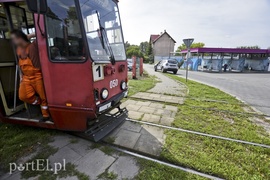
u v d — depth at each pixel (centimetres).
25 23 316
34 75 264
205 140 318
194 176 223
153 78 1244
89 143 296
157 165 242
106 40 292
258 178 224
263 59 2672
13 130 328
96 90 253
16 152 263
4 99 310
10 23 285
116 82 330
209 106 539
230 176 226
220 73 2050
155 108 510
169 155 267
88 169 233
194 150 286
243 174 231
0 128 334
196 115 455
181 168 240
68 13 234
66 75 247
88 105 249
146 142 307
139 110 489
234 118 439
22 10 304
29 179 213
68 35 237
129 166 241
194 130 363
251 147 300
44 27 239
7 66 309
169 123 396
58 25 238
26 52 256
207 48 2308
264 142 317
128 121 402
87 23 247
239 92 792
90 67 236
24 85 268
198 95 691
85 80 241
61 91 256
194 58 2670
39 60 255
